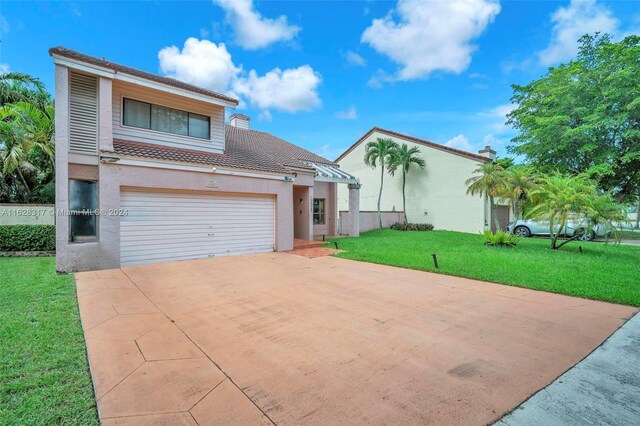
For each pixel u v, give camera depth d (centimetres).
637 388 299
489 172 1653
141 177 911
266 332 435
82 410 260
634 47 1684
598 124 1775
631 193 2108
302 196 1558
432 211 2216
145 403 271
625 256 1039
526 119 2125
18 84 1497
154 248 954
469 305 558
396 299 595
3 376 308
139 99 1040
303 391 290
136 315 501
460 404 271
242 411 261
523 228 1891
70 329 432
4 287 649
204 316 500
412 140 2314
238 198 1147
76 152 834
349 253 1141
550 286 665
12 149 1268
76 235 883
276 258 1074
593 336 421
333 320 482
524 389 295
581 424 247
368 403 271
